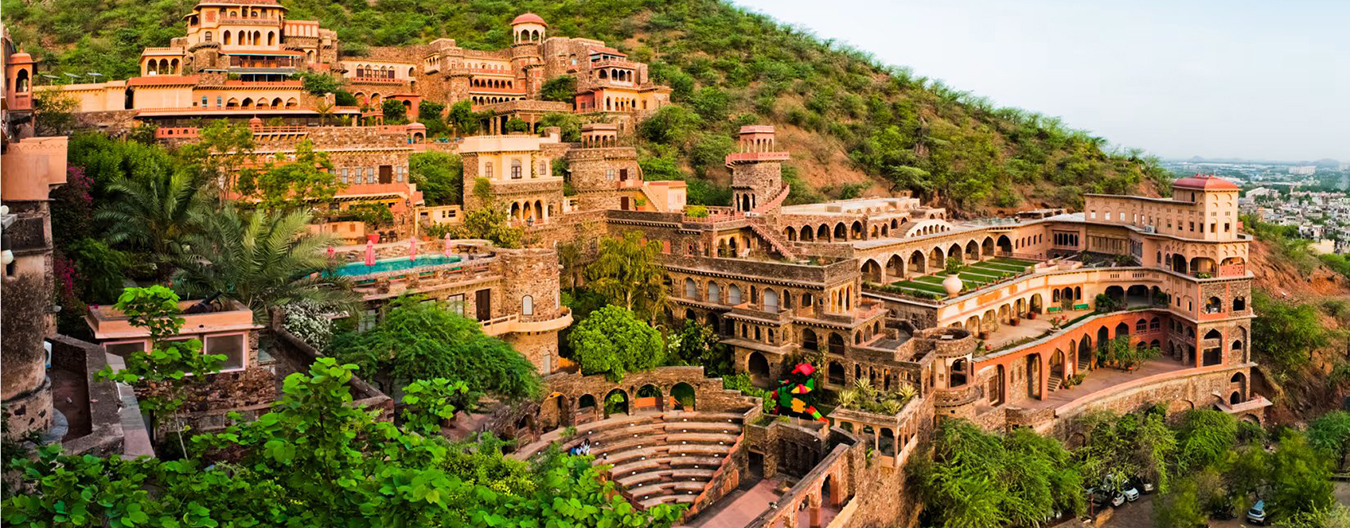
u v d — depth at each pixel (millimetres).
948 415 75438
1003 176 158750
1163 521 72688
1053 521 73750
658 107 135500
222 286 47062
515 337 67875
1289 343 102875
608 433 65125
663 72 155875
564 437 62594
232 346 39812
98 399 31391
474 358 53781
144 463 21016
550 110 126000
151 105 95750
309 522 20312
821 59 190500
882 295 88938
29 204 31062
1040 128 184500
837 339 77438
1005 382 81188
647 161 115688
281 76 112375
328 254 57531
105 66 134250
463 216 85500
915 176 148500
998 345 83875
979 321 89688
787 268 79000
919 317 85375
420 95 139250
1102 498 77812
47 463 20141
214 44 112500
